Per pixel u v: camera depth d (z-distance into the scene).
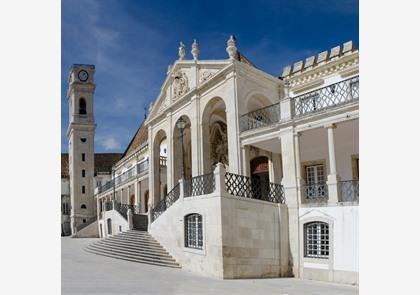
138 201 35.97
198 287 11.65
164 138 28.25
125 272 14.32
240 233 14.79
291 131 17.22
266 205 15.97
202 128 21.80
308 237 16.03
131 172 38.69
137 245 19.33
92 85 56.44
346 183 15.85
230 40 20.25
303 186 16.75
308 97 17.41
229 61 19.94
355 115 15.15
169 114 25.00
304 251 15.95
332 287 13.02
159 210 20.08
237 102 19.61
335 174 15.54
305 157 20.55
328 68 20.42
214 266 14.38
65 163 64.25
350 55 19.42
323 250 15.42
